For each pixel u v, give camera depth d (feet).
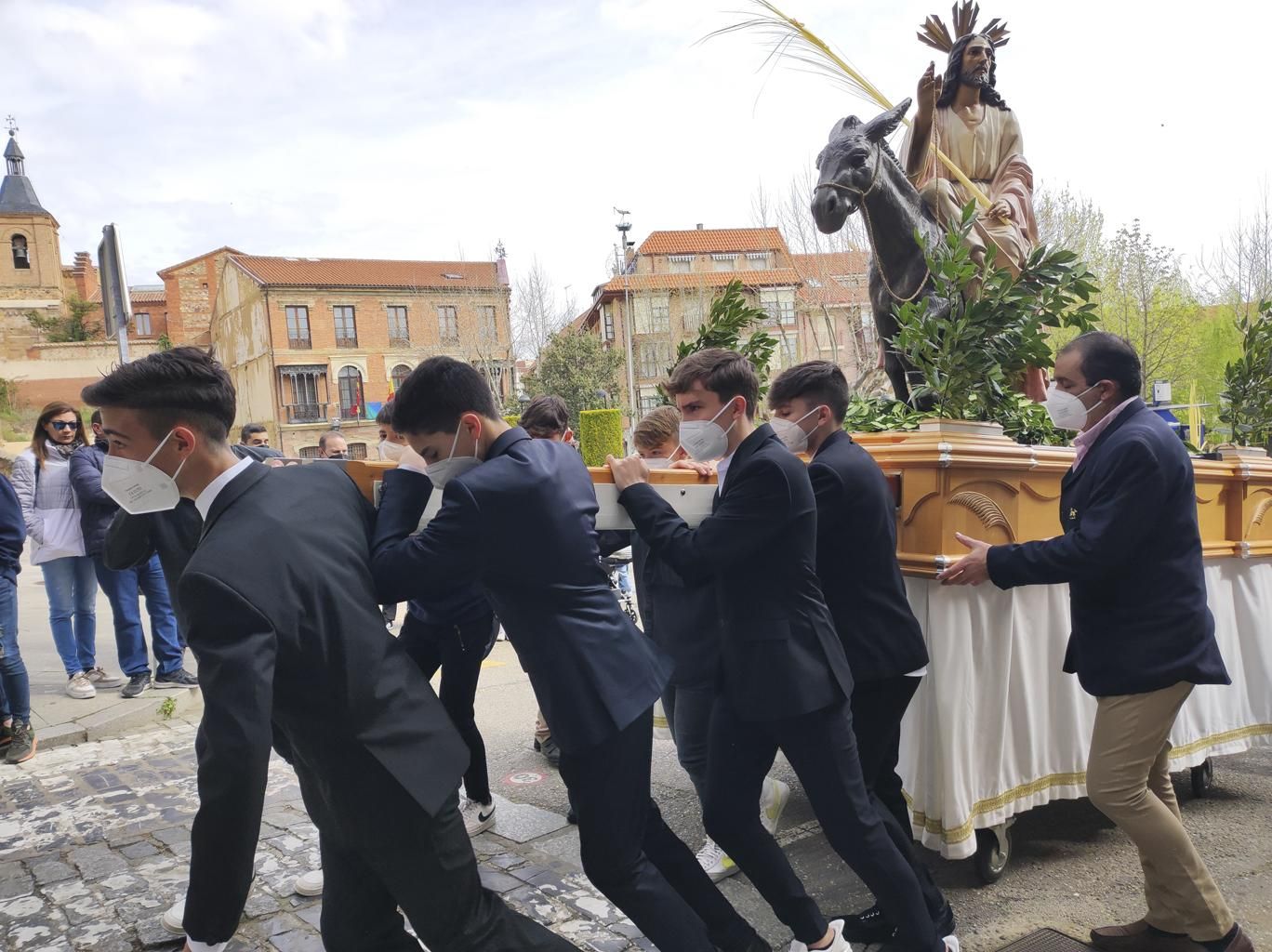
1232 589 13.64
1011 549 9.48
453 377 6.90
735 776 8.11
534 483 6.73
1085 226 80.74
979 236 15.40
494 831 12.25
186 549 9.41
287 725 6.02
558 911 9.94
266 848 11.68
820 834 12.25
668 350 124.98
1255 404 15.76
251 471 6.23
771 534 7.52
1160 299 79.20
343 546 6.16
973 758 10.34
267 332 136.36
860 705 9.03
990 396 11.94
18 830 12.44
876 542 8.81
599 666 6.93
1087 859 11.66
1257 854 11.70
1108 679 9.15
